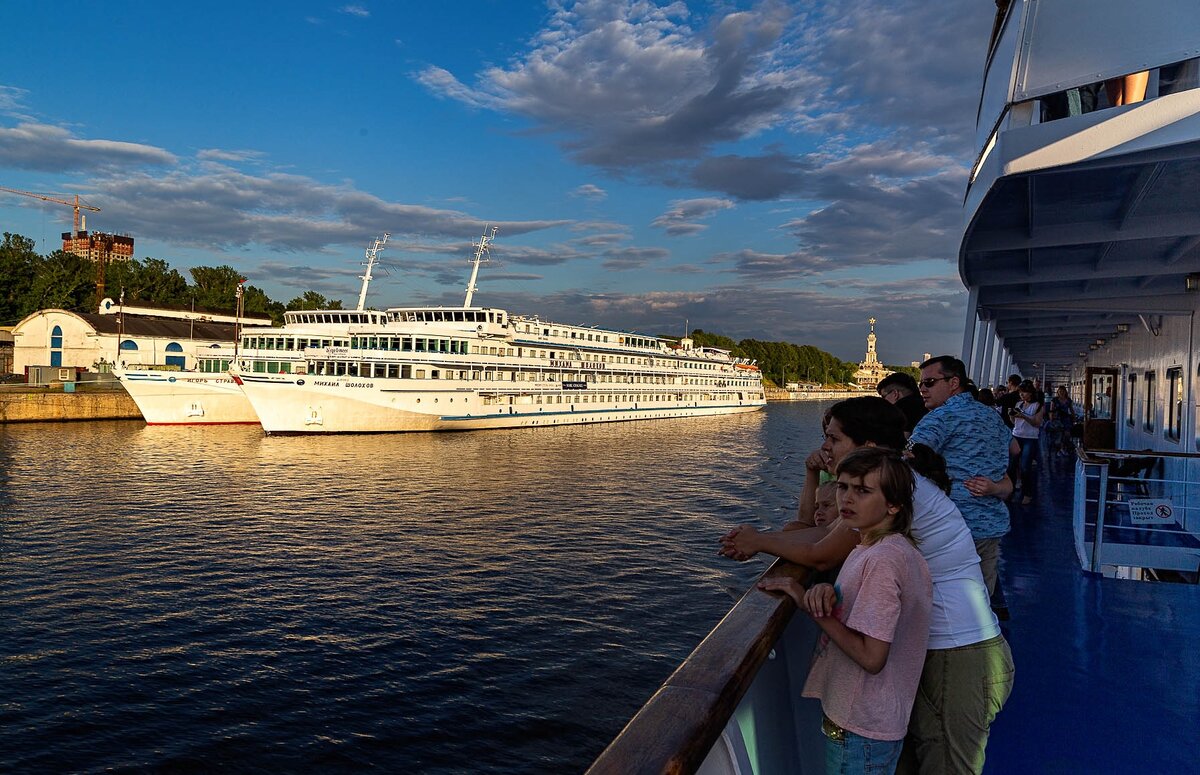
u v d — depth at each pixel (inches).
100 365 3019.2
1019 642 264.2
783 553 133.2
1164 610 295.4
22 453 1847.9
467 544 1010.1
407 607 756.0
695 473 1763.0
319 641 668.1
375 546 992.9
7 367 3191.4
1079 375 1513.3
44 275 3651.6
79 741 503.8
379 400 2292.1
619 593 808.9
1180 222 296.5
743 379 4392.2
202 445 2047.2
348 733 518.6
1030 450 533.0
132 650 645.9
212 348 3304.6
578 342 2987.2
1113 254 380.5
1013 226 325.4
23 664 615.2
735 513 1280.8
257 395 2206.0
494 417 2600.9
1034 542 410.9
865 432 146.6
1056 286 464.8
